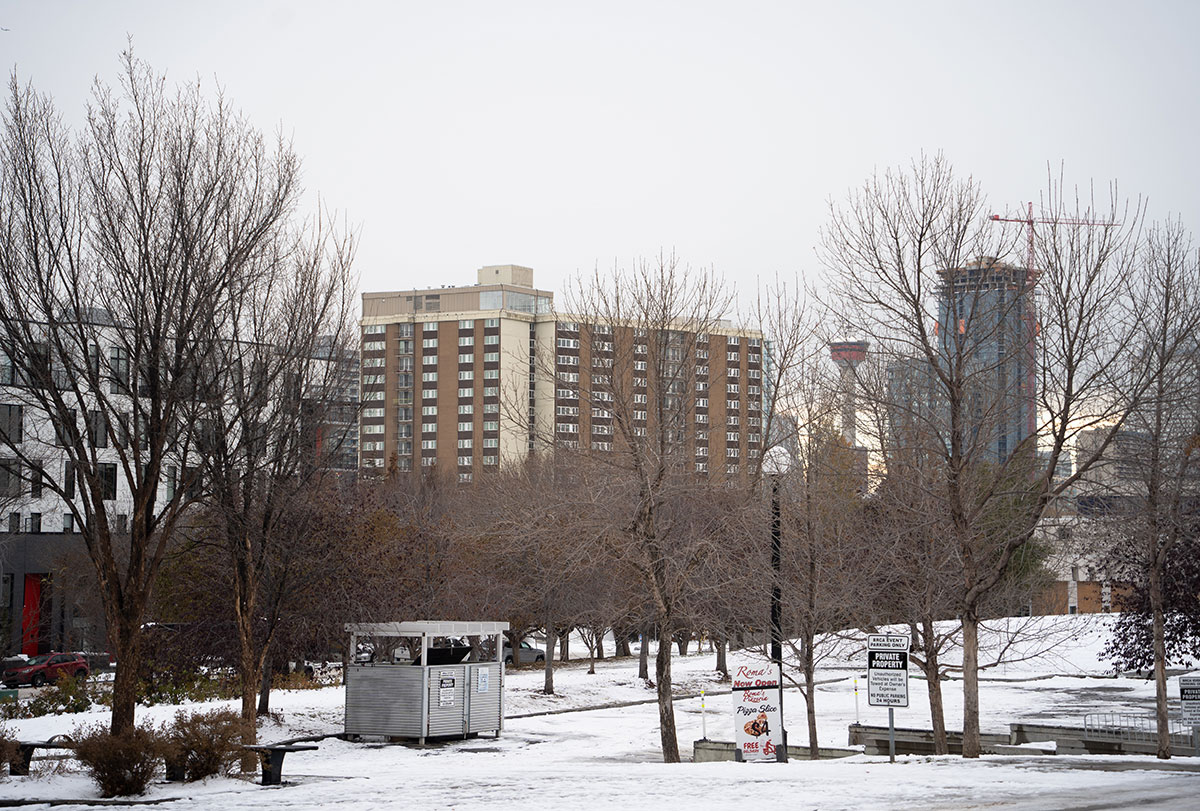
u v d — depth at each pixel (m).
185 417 25.11
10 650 61.56
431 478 73.69
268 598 33.09
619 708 47.75
